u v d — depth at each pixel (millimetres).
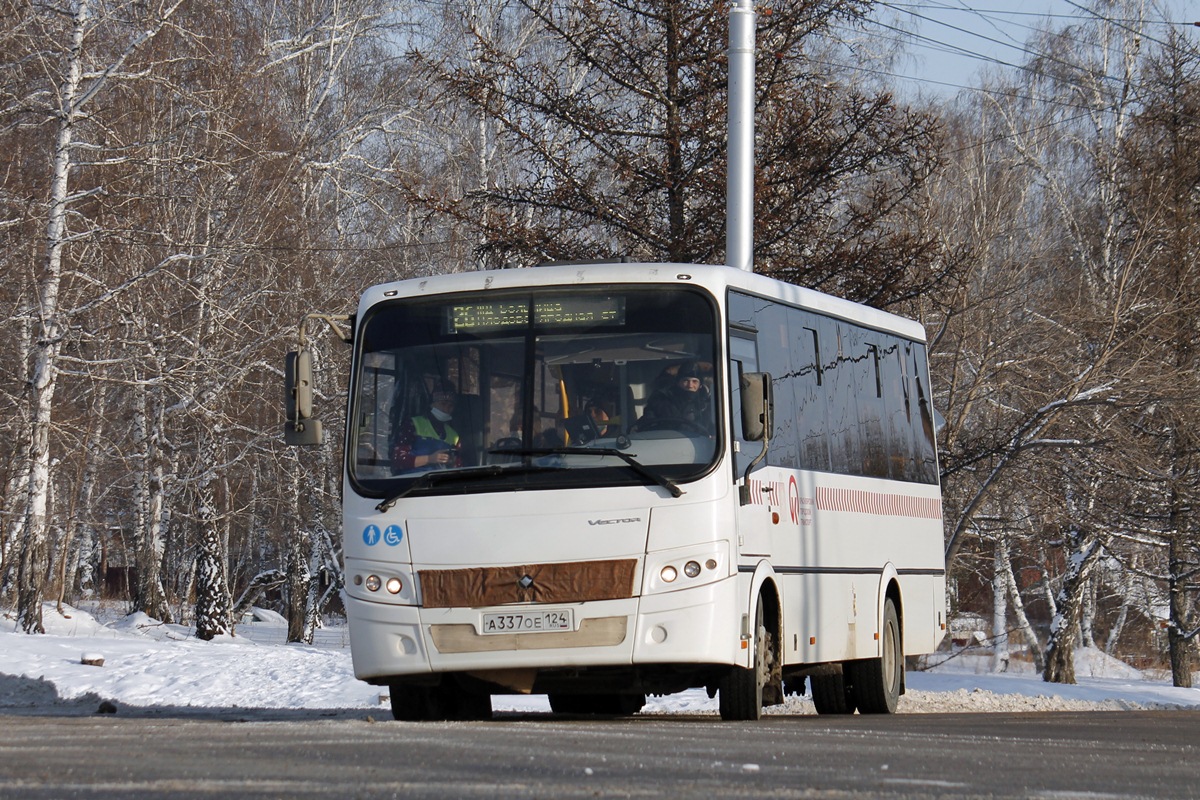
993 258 61125
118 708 27141
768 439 18172
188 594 83812
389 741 12031
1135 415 52812
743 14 31953
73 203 55312
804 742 12836
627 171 39594
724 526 17734
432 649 17656
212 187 55750
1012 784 9391
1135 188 54844
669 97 40406
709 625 17453
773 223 39938
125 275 55938
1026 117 74125
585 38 40625
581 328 18656
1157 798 8734
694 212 39656
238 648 51000
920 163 41375
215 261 55688
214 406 58750
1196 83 55938
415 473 18219
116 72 51750
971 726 18016
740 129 31719
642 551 17500
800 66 41906
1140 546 60438
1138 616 82125
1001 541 64125
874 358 25672
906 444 26922
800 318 22109
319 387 62344
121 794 8031
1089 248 63250
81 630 58250
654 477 17703
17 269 53844
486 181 63531
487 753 10820
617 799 8039
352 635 18047
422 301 19141
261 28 64938
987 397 56562
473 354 18688
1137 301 51094
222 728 14344
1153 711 29250
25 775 9047
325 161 66062
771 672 19531
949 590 63812
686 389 18250
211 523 64562
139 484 70250
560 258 40781
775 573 19625
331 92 68562
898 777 9656
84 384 61906
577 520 17609
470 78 41625
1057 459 50438
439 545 17766
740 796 8273
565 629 17438
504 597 17562
